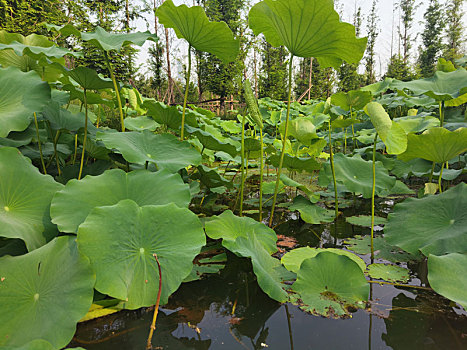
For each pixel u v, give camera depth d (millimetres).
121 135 1749
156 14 1875
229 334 1104
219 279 1584
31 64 2211
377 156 3416
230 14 18797
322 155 3678
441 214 1649
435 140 1787
